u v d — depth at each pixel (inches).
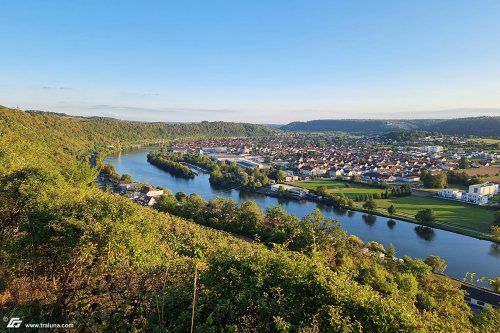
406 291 1020.5
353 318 279.9
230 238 1567.4
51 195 514.0
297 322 282.0
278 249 373.7
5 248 406.3
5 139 1107.3
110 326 310.0
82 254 367.6
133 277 369.1
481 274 1738.4
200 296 322.3
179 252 735.7
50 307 357.1
